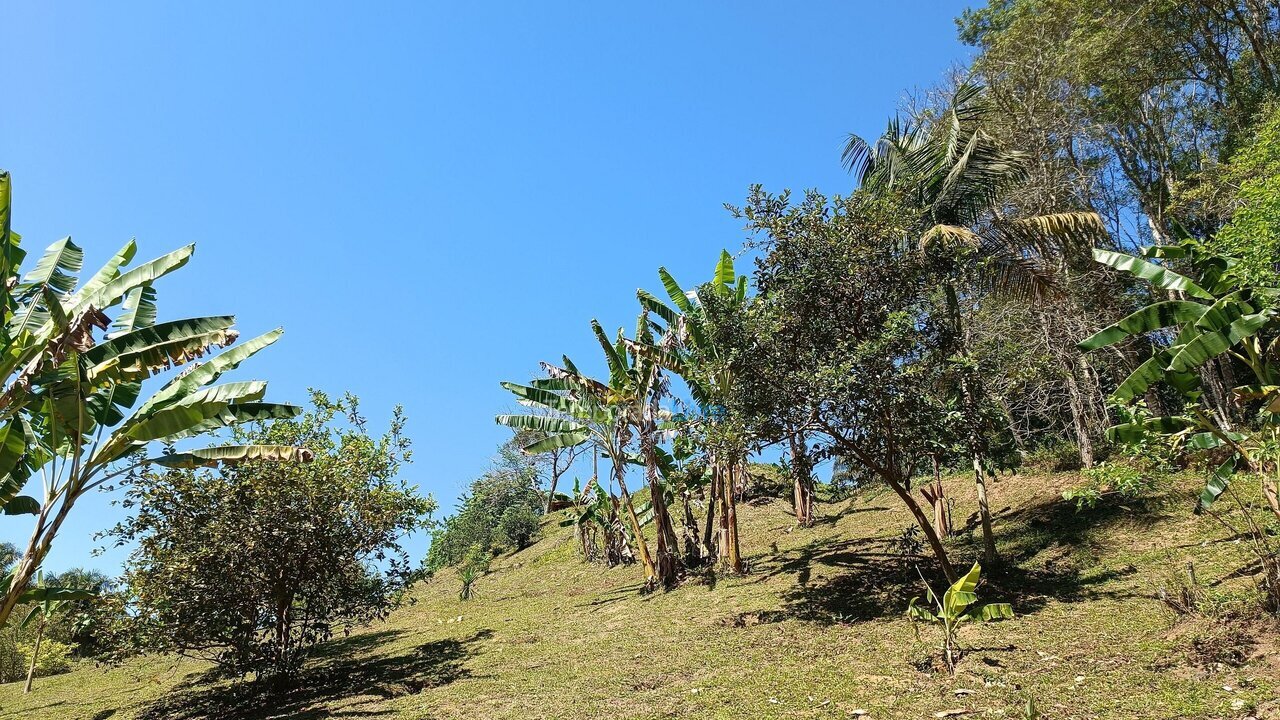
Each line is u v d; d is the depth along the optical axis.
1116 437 8.77
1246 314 7.59
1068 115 18.86
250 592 10.95
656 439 17.02
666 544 16.55
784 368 11.07
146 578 10.64
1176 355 7.67
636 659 10.53
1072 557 11.59
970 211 13.36
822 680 8.14
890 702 7.08
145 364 8.60
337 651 16.05
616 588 18.42
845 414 10.58
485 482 37.72
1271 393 7.67
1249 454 7.69
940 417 10.49
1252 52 18.47
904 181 12.80
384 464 12.73
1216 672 6.46
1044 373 14.87
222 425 9.25
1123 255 9.02
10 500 8.45
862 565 14.09
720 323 11.53
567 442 16.97
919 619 10.03
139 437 8.17
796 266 11.71
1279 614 6.97
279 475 11.16
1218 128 19.48
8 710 14.47
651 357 15.67
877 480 22.91
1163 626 7.89
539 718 8.06
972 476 19.53
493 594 23.05
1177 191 17.41
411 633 17.50
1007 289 13.14
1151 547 10.96
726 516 16.27
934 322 11.47
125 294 9.79
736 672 9.02
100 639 10.74
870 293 11.65
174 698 12.45
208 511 11.04
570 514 25.33
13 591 7.50
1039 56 18.80
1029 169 17.98
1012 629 8.97
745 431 10.91
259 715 10.18
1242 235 7.92
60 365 7.71
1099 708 6.16
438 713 8.75
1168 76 19.28
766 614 12.07
